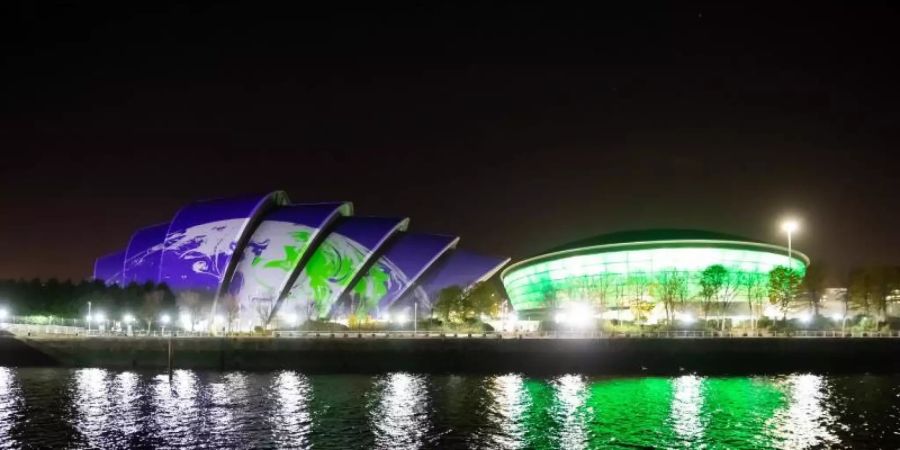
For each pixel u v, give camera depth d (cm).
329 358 8644
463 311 12850
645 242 12300
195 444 4669
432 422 5247
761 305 12531
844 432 4888
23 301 12338
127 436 4888
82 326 12425
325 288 13538
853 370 8225
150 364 9062
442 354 8469
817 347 8256
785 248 12681
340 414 5556
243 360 8806
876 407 5731
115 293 12312
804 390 6638
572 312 12512
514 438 4766
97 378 7838
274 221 14088
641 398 6194
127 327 12356
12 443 4725
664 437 4772
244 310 13125
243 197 14338
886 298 12875
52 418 5475
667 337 8419
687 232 12988
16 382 7481
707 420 5259
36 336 9431
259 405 5959
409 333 10312
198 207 14488
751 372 8088
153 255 14500
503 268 15962
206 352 8881
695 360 8206
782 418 5322
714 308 12219
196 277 13525
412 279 13938
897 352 8294
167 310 12306
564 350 8288
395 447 4559
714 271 11625
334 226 14312
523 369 8306
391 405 5919
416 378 7744
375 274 13962
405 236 14775
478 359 8400
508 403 5981
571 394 6438
